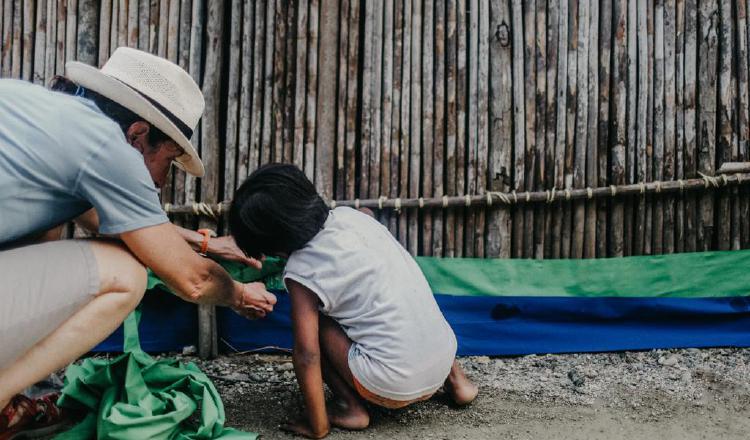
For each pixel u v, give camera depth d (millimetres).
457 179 3127
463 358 3145
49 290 2018
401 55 3105
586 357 3133
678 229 3172
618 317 3166
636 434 2443
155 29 3125
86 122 2008
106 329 2127
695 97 3135
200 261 2260
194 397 2504
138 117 2166
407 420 2572
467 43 3152
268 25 3100
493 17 3109
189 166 2373
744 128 3135
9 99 2012
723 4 3117
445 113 3129
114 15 3119
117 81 2102
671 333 3168
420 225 3166
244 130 3119
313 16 3088
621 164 3131
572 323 3170
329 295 2412
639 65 3123
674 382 2867
